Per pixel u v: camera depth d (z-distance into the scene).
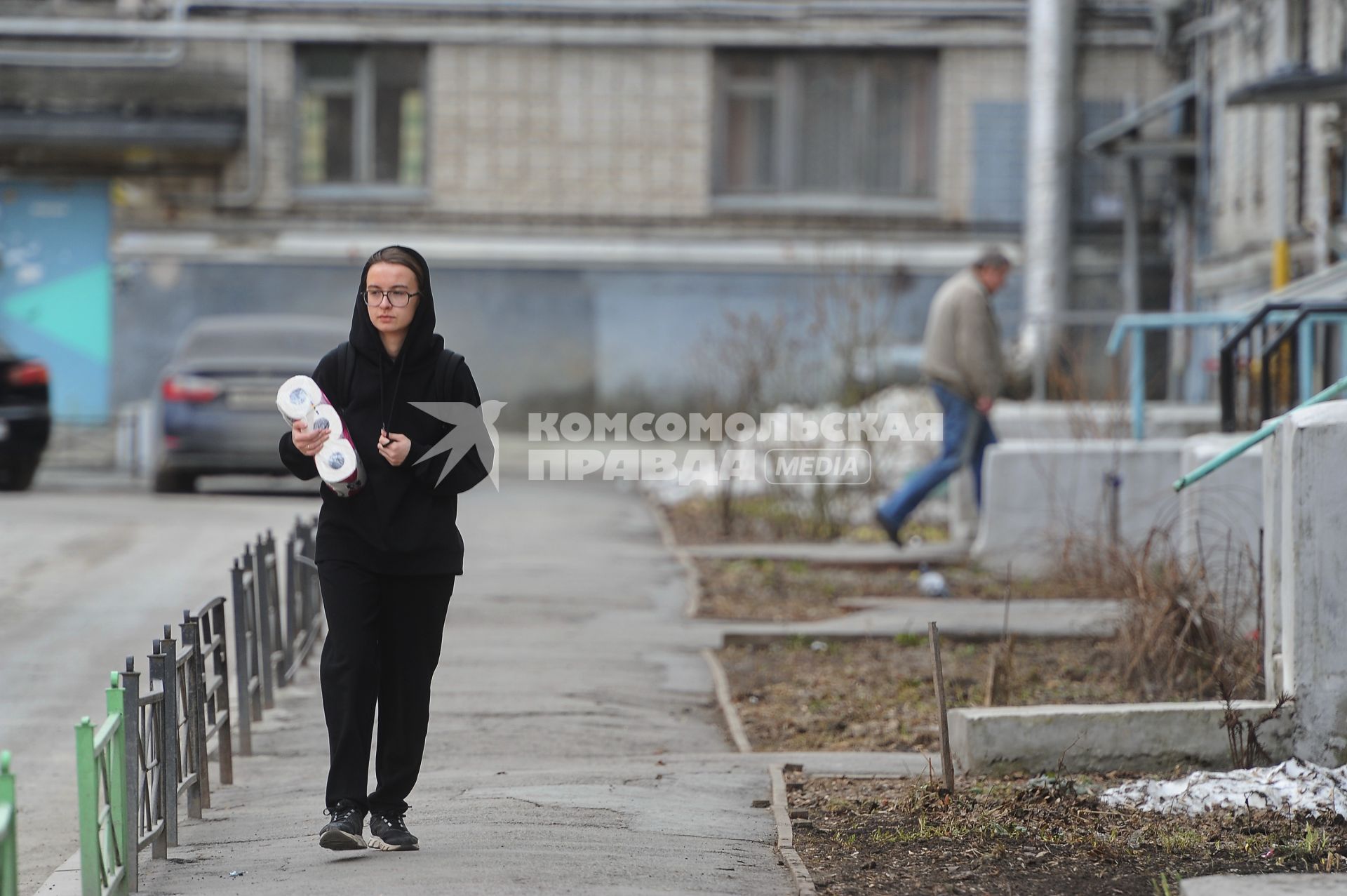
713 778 18.38
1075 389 45.16
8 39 68.62
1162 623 22.80
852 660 26.06
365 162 70.31
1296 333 30.03
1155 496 33.50
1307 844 15.20
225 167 69.69
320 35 69.06
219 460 44.88
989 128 70.25
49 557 35.22
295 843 15.70
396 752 15.09
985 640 27.02
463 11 69.50
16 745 21.12
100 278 69.81
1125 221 67.81
